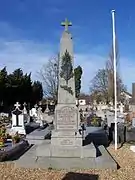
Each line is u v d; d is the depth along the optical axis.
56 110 12.74
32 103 70.00
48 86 60.12
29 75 69.94
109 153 14.09
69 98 12.96
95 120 32.59
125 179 9.45
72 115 12.72
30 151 13.17
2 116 43.28
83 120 37.03
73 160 11.48
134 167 11.30
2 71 57.78
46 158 11.71
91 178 9.53
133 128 24.09
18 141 16.19
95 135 18.64
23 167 11.12
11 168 11.00
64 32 13.38
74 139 12.39
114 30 16.59
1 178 9.42
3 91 55.84
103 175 9.97
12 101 60.72
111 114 36.16
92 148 12.12
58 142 12.34
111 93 46.62
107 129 23.81
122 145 17.44
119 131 19.44
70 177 9.61
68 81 13.05
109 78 46.72
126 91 78.25
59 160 11.45
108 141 18.78
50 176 9.74
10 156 13.50
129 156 13.72
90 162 11.26
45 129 23.95
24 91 62.56
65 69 13.10
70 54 13.21
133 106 53.41
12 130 23.05
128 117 35.31
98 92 83.44
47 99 62.56
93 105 80.19
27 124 29.38
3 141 14.76
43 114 40.75
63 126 12.62
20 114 23.53
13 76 61.22
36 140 17.83
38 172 10.35
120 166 11.47
